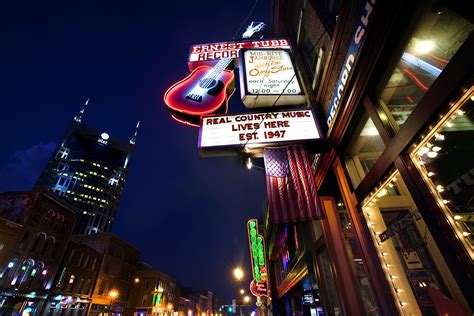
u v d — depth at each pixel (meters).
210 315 85.69
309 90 7.68
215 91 7.26
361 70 4.48
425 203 3.13
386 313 4.22
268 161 5.79
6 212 24.97
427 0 3.15
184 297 66.31
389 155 3.85
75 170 119.50
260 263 23.58
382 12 3.73
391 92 4.14
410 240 4.07
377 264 4.52
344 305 6.41
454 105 2.68
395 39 3.78
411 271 4.14
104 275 35.94
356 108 4.93
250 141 5.87
